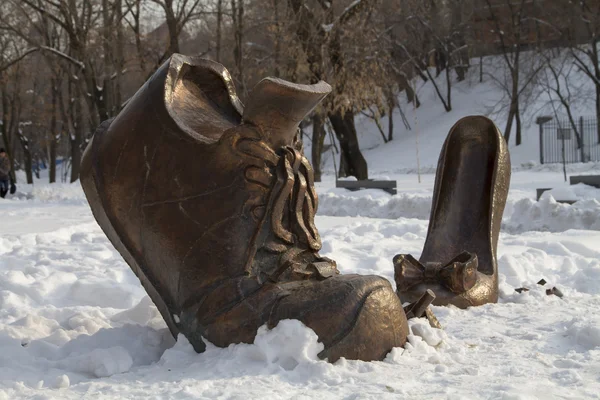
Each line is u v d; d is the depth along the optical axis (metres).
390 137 56.75
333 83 28.84
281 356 3.48
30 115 53.94
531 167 42.06
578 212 13.31
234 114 4.23
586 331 4.01
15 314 5.27
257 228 3.77
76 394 3.14
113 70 35.16
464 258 5.46
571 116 46.41
